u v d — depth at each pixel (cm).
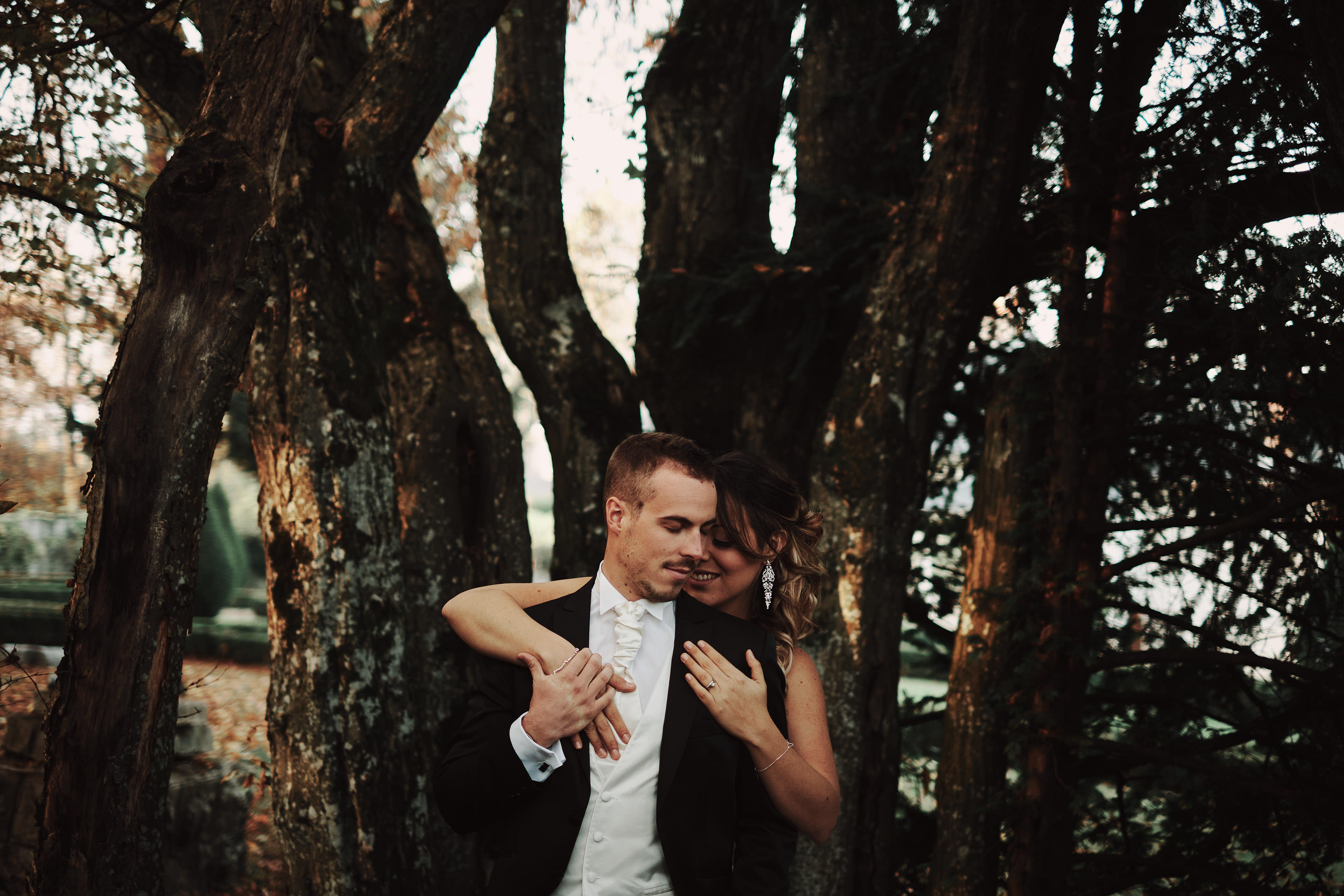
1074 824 435
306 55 226
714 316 528
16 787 463
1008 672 412
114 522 204
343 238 371
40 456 1030
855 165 527
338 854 342
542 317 484
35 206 382
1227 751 501
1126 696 469
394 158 381
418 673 429
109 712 204
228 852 525
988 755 414
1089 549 412
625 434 484
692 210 540
